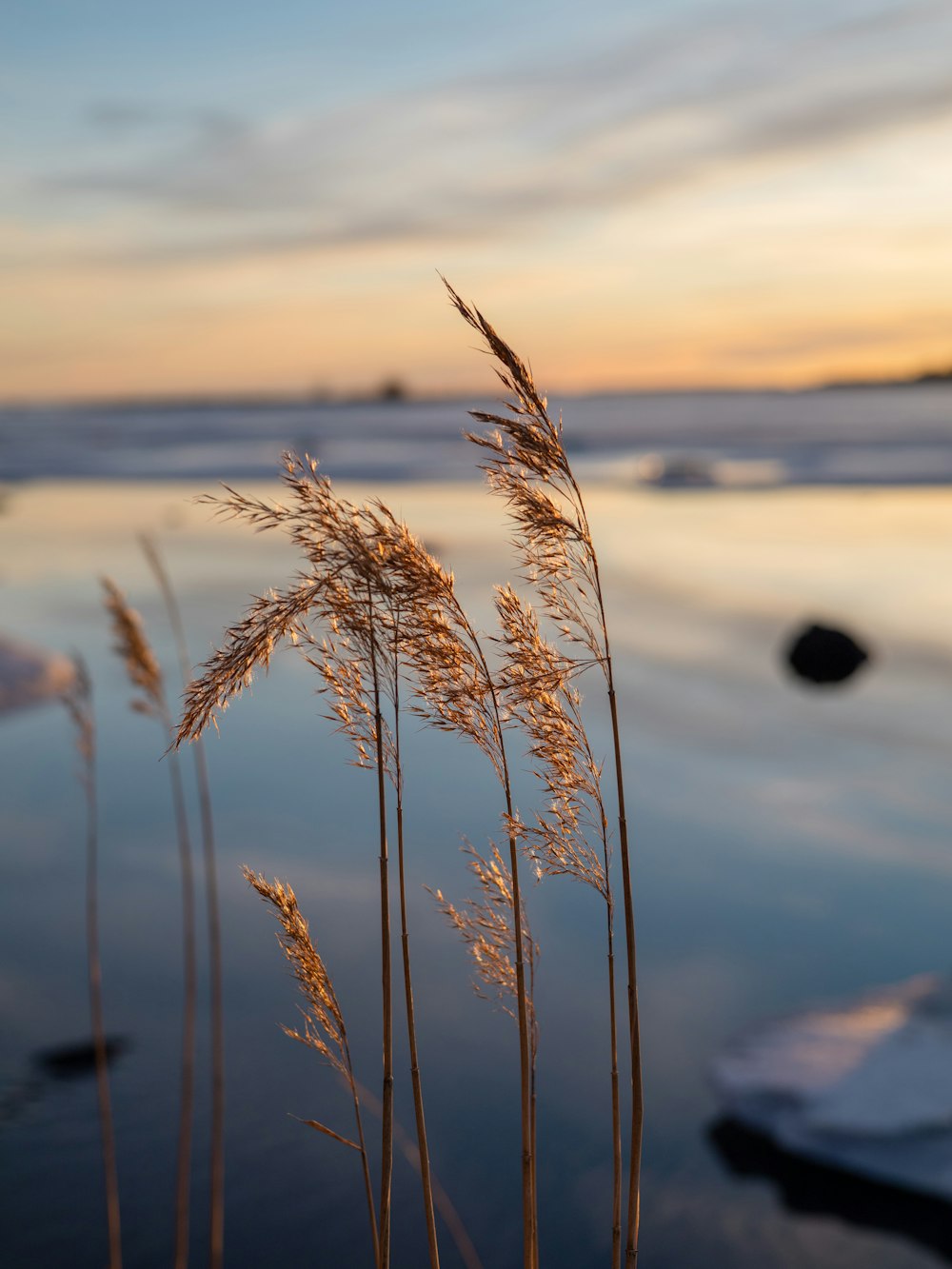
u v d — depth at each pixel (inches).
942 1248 204.1
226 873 377.4
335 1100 252.8
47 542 1235.2
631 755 512.1
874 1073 257.9
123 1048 273.0
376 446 2893.7
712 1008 296.8
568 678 64.4
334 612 61.6
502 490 63.5
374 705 62.9
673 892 371.6
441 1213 219.9
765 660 677.3
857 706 581.9
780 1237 210.1
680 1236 213.5
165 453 2763.3
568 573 64.3
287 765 485.4
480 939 68.0
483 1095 258.7
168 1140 238.1
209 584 914.1
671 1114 253.9
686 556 1054.4
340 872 374.0
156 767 485.4
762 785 468.8
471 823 405.4
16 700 585.3
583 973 319.0
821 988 302.5
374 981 309.7
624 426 3602.4
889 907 352.5
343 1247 206.7
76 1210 216.8
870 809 439.2
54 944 330.0
